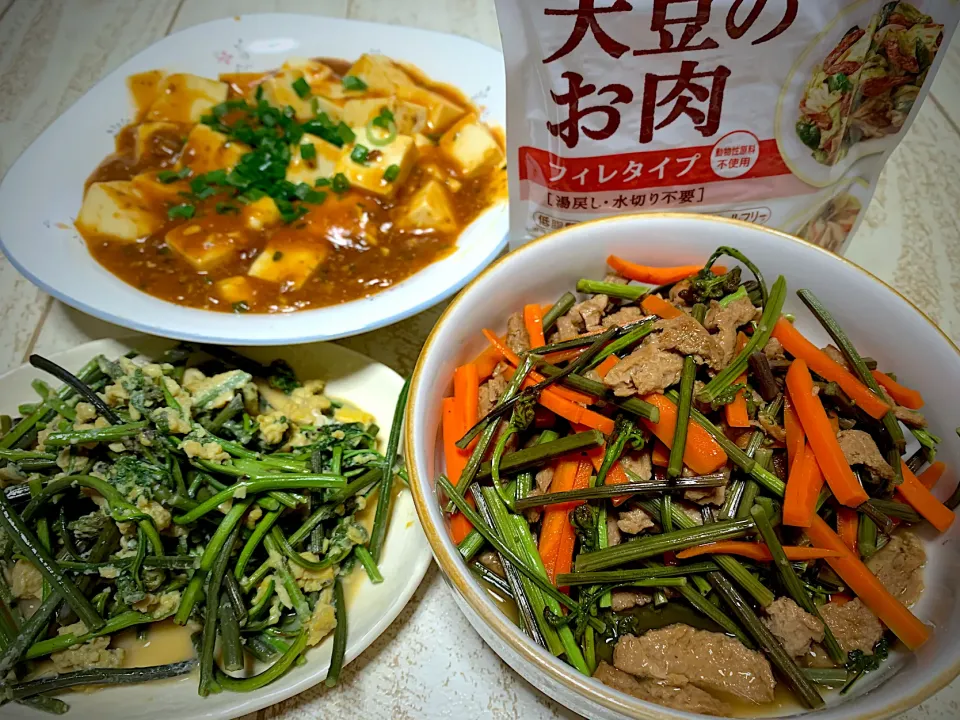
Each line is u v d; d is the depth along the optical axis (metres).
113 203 0.31
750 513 0.20
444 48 0.36
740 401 0.21
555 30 0.21
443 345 0.22
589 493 0.20
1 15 0.45
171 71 0.37
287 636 0.23
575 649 0.20
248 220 0.32
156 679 0.22
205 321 0.27
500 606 0.21
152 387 0.25
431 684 0.23
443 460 0.23
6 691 0.22
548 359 0.23
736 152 0.24
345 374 0.29
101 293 0.28
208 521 0.25
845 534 0.21
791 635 0.19
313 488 0.24
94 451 0.25
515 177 0.25
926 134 0.37
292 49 0.37
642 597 0.21
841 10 0.20
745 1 0.20
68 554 0.24
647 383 0.20
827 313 0.23
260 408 0.28
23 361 0.31
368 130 0.34
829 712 0.17
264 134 0.34
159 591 0.24
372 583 0.24
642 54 0.21
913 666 0.18
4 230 0.30
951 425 0.22
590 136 0.23
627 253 0.25
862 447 0.21
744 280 0.25
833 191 0.26
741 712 0.19
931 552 0.21
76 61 0.43
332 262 0.31
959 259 0.33
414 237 0.32
